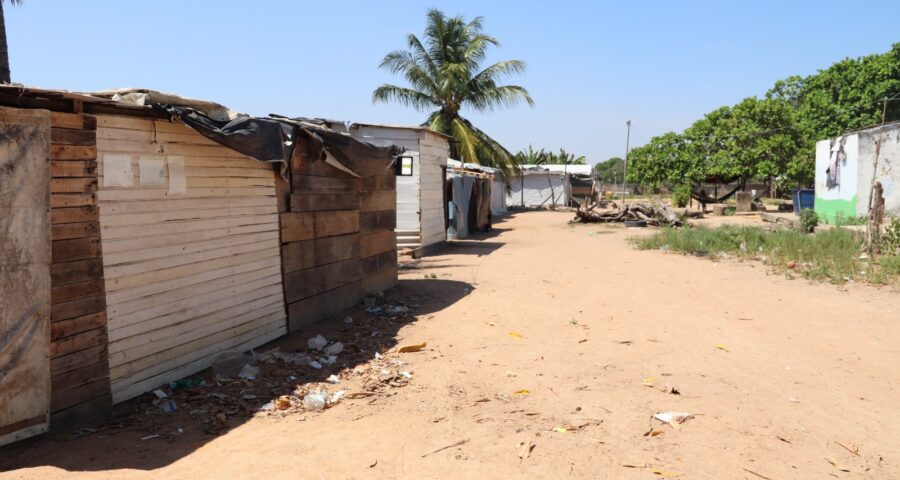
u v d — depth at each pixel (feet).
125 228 16.33
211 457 13.19
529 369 19.93
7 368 13.29
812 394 17.42
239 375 18.89
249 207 21.50
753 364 20.24
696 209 109.09
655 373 19.38
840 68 124.67
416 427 15.06
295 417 15.85
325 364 20.48
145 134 16.92
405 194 49.90
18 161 13.28
